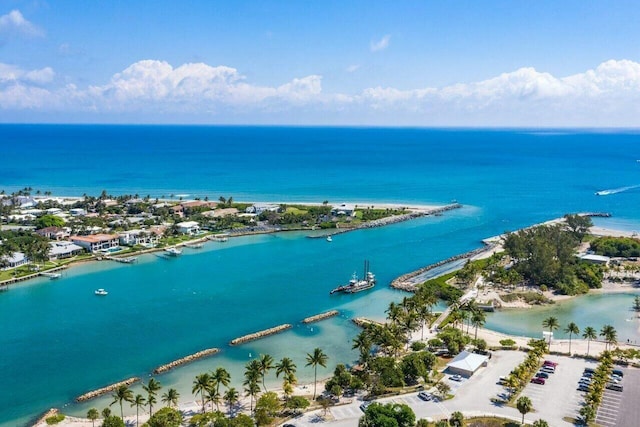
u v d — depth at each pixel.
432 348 174.38
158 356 170.50
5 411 138.25
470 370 152.62
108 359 168.00
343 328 196.25
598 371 147.25
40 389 149.25
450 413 132.25
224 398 136.00
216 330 192.38
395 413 120.62
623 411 132.38
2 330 190.12
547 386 146.62
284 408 135.88
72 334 187.50
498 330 196.75
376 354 172.50
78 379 155.00
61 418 129.25
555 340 183.62
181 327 194.75
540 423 116.94
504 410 133.62
